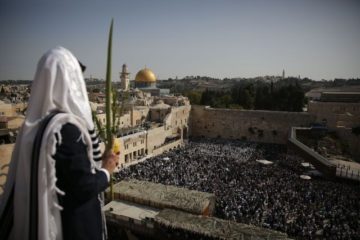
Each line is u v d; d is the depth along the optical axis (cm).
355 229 2917
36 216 285
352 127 7538
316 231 2917
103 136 401
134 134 6181
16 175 313
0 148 3122
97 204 345
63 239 300
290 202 3584
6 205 330
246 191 3897
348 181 4584
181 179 4409
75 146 292
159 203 3006
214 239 2362
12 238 322
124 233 2725
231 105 11000
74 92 336
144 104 8962
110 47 380
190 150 7269
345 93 8900
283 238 2322
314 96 13850
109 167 359
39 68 331
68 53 351
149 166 5228
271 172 4931
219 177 4562
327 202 3581
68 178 280
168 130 7825
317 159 4991
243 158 6362
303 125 8569
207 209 3005
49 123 292
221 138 9538
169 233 2562
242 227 2497
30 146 294
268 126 8975
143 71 12575
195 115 9850
